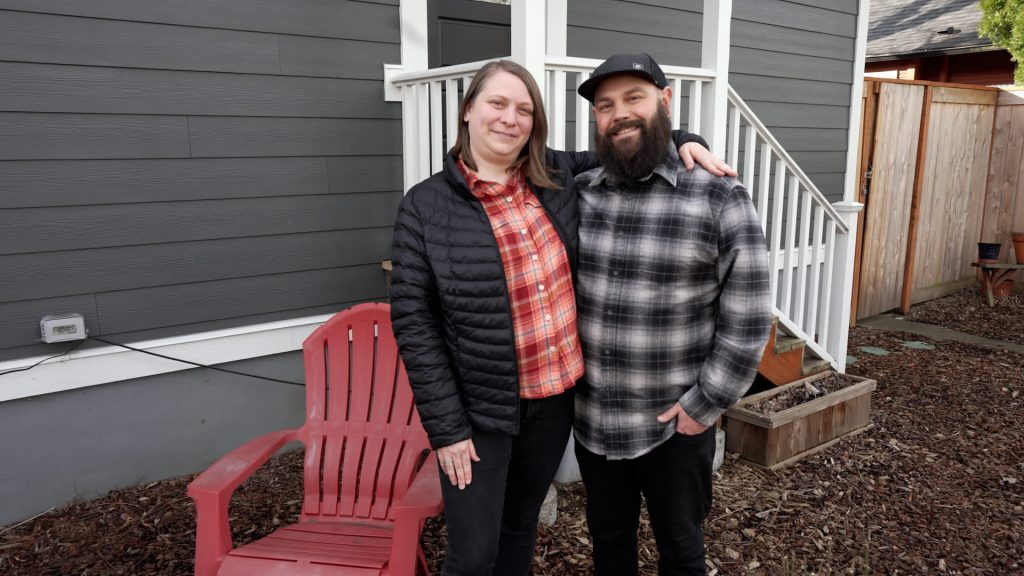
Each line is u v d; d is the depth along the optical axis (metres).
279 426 3.37
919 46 8.99
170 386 3.06
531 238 1.70
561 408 1.80
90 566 2.49
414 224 1.63
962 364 5.22
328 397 2.76
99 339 2.87
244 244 3.15
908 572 2.60
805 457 3.52
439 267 1.60
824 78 5.61
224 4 2.96
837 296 4.16
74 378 2.82
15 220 2.65
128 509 2.87
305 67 3.20
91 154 2.76
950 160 6.91
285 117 3.18
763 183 3.66
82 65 2.70
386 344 2.50
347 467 2.40
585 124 2.89
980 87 6.93
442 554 2.58
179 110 2.92
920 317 6.65
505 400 1.66
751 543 2.76
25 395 2.73
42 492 2.84
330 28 3.25
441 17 3.82
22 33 2.58
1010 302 7.04
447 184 1.67
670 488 1.86
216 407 3.19
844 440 3.74
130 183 2.85
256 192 3.15
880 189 6.30
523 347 1.69
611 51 4.38
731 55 4.97
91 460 2.93
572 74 4.21
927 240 6.96
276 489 3.05
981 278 7.32
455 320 1.63
